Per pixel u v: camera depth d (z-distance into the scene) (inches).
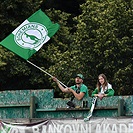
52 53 1754.4
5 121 978.1
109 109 931.3
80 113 949.8
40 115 970.7
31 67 1765.5
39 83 1777.8
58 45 1812.3
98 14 1563.7
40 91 978.1
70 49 1632.6
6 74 1734.7
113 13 1552.7
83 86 958.4
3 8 1788.9
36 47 1010.1
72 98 961.5
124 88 1491.1
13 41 1011.3
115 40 1501.0
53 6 2042.3
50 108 970.1
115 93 1493.6
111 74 1520.7
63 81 1534.2
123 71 1475.1
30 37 1011.9
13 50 1008.2
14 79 1776.6
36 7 1831.9
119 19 1552.7
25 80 1780.3
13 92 990.4
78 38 1551.4
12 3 1787.6
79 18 1577.3
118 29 1550.2
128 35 1558.8
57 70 1536.7
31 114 968.9
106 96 936.3
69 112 956.6
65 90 973.2
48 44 1807.3
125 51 1507.1
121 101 919.0
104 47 1509.6
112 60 1512.1
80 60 1535.4
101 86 964.6
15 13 1803.6
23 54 1008.2
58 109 959.0
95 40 1534.2
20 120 970.7
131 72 1485.0
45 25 1016.9
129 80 1489.9
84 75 1529.3
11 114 986.7
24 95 984.9
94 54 1528.1
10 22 1777.8
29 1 1814.7
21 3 1806.1
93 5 1572.3
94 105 937.5
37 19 1018.1
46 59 1776.6
